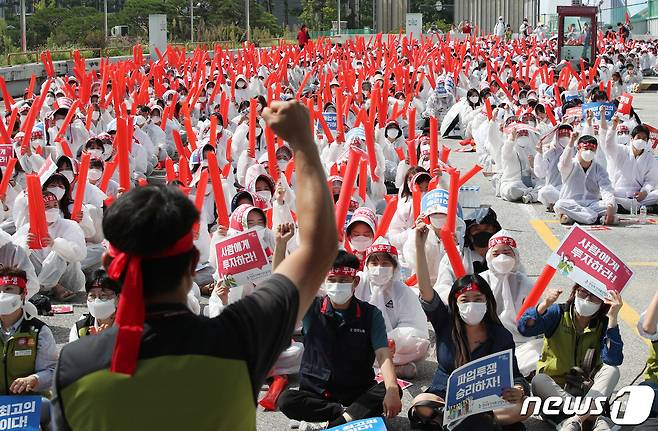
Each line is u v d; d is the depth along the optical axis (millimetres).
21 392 6316
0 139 14305
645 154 14648
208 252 10242
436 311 6383
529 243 12852
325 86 22609
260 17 78688
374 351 6449
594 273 6379
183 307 2643
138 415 2531
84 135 17672
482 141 19109
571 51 37438
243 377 2607
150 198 2598
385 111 17000
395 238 10031
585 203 14016
